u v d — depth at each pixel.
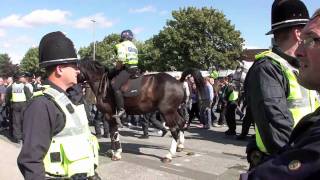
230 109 11.88
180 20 54.19
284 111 2.36
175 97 8.23
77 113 2.48
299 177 1.09
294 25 2.49
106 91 8.23
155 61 55.81
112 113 8.30
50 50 2.50
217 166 7.82
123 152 9.11
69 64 2.55
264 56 2.57
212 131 13.07
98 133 11.57
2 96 13.72
